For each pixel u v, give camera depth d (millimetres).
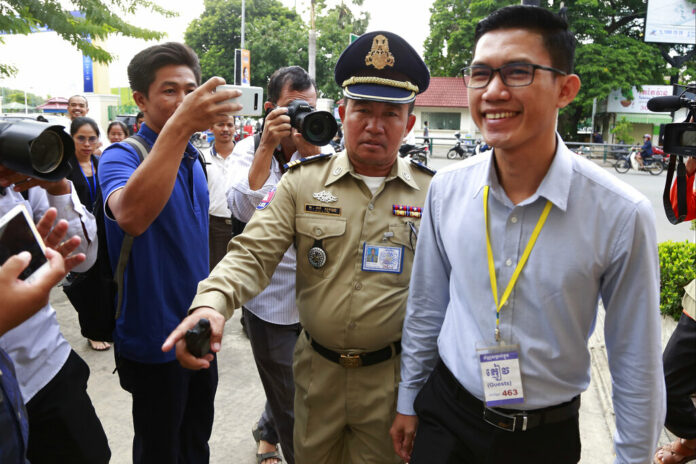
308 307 1905
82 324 2031
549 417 1493
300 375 2006
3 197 1688
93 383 3463
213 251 4500
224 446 2883
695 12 22969
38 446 1791
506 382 1461
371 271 1857
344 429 1984
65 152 1424
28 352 1705
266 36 25656
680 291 4523
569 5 22594
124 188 1704
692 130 2109
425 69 1897
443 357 1640
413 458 1667
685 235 7797
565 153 1430
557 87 1354
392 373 1898
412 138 12523
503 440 1505
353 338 1849
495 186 1461
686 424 2457
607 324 1492
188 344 1383
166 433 2070
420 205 1931
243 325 4211
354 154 1856
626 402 1460
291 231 1903
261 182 2457
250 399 3348
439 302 1735
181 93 1949
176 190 1984
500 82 1326
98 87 24000
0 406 1202
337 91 26609
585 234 1392
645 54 22938
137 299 1932
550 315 1424
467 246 1534
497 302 1476
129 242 1838
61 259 1143
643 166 17062
